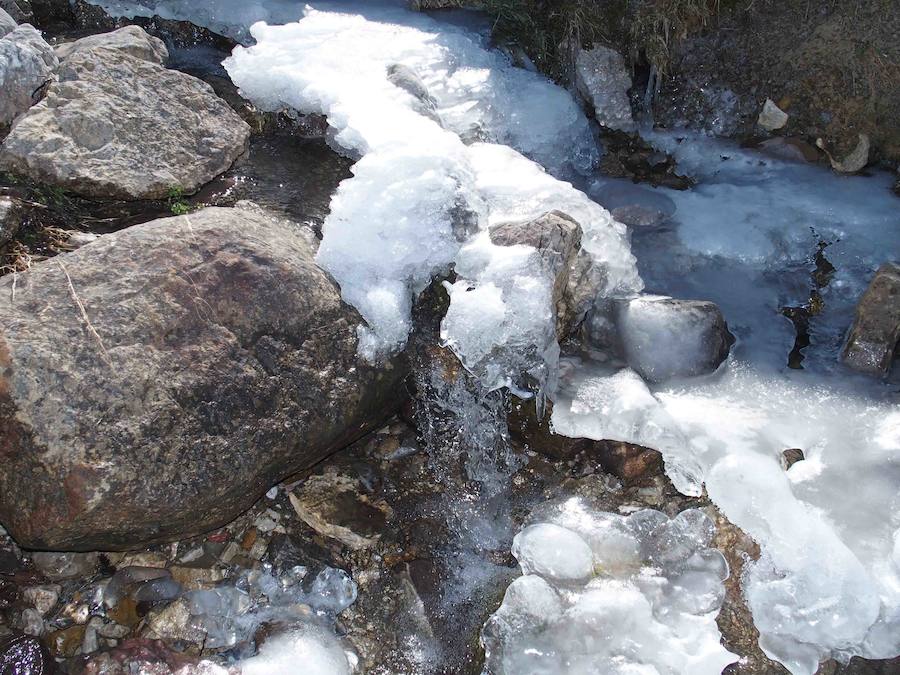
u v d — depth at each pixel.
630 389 1.86
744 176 2.50
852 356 1.99
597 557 1.68
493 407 1.82
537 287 1.78
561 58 2.63
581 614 1.60
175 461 1.54
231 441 1.59
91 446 1.48
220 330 1.63
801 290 2.21
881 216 2.36
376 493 1.77
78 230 1.87
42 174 1.88
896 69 2.42
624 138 2.60
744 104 2.57
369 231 1.80
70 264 1.64
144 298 1.61
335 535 1.70
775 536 1.68
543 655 1.57
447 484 1.80
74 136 1.94
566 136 2.52
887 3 2.42
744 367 2.00
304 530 1.71
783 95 2.53
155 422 1.53
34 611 1.55
